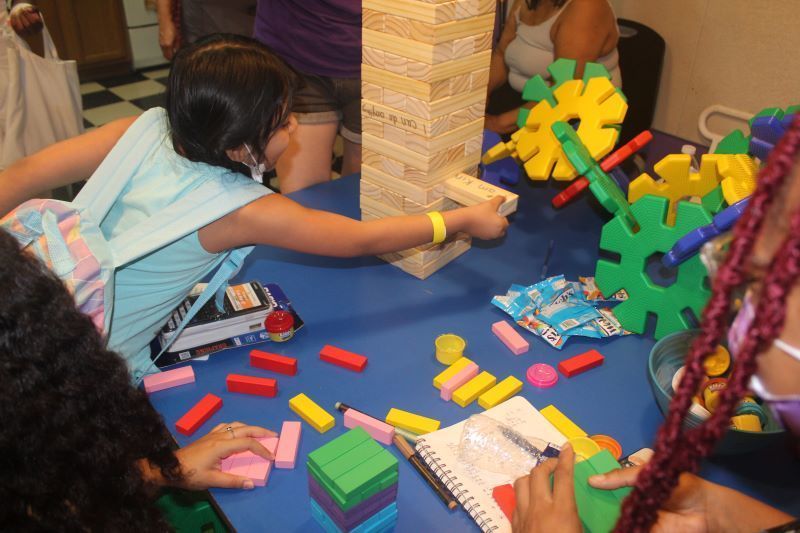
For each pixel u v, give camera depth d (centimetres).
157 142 95
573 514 62
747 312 41
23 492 53
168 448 69
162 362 96
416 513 75
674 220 109
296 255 122
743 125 216
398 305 109
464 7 97
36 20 167
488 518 72
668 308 100
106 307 84
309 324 104
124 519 61
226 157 91
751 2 201
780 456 83
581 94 115
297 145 164
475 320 106
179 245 91
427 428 84
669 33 227
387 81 103
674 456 41
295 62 156
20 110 167
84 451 56
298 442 83
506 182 149
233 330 99
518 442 81
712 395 83
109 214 96
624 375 96
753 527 66
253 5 236
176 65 87
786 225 36
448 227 103
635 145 110
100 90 342
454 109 106
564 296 109
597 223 136
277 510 75
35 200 84
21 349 51
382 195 116
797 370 39
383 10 98
